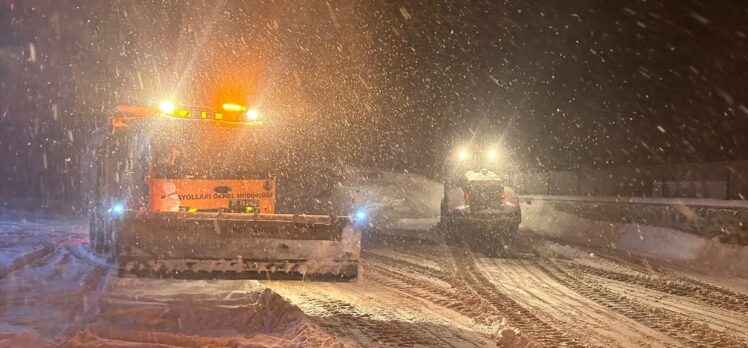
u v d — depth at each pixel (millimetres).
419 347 7988
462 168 23969
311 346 7375
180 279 10438
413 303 11094
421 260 17078
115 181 13609
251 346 7336
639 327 9555
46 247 16328
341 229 10828
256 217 10617
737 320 10250
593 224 23906
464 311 10469
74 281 11320
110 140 13812
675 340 8820
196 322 8500
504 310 10688
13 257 13945
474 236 22641
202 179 12898
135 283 11156
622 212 23188
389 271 15031
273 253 10602
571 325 9633
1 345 6844
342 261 10797
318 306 10625
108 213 13922
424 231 25172
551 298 11836
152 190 12656
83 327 7895
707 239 17594
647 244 19719
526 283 13523
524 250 19422
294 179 13945
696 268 16234
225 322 8555
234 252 10516
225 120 13188
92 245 16406
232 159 13141
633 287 13258
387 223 28828
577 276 14547
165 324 8336
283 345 7496
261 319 8711
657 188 25047
